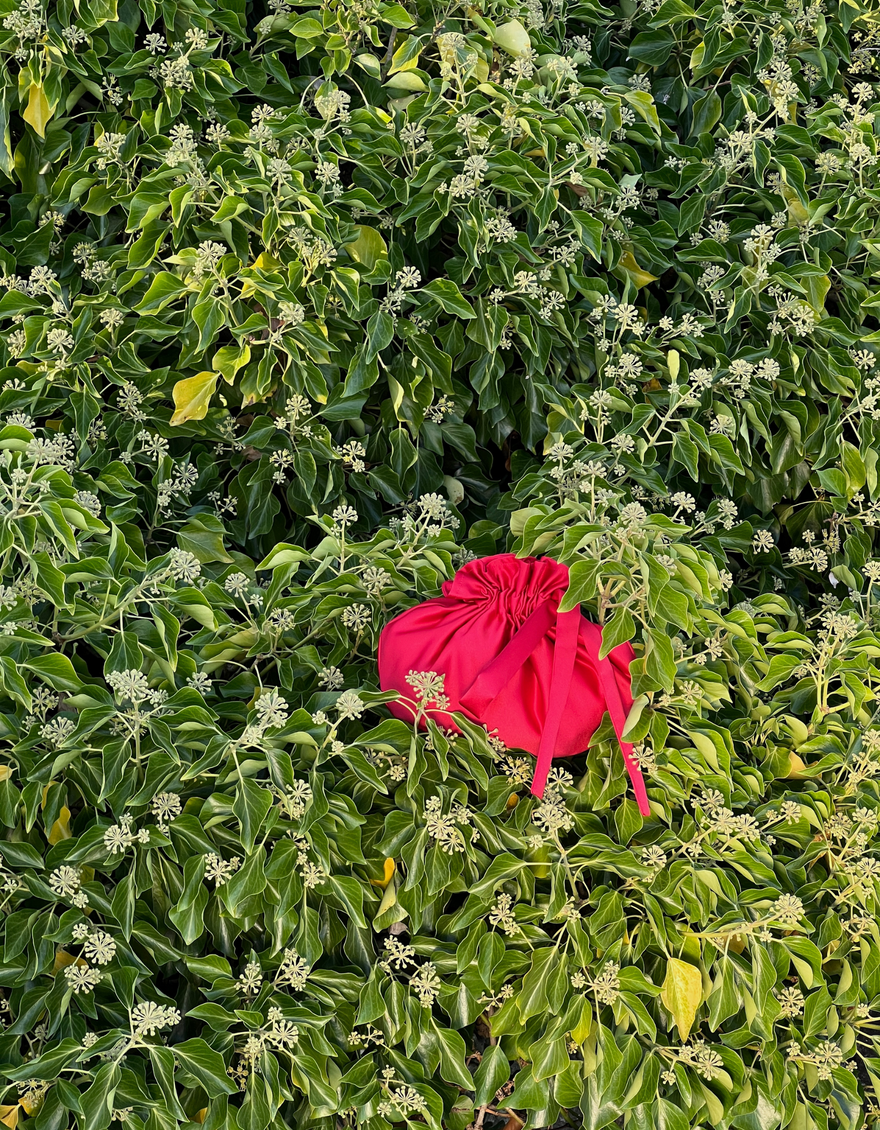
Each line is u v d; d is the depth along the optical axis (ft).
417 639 4.76
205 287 5.30
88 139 6.26
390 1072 4.45
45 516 4.36
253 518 5.83
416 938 4.65
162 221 5.70
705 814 4.88
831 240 6.70
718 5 6.79
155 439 5.61
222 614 4.93
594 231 5.99
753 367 6.07
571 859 4.70
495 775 4.95
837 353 6.45
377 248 5.87
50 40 5.71
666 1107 4.66
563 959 4.57
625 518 4.69
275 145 5.78
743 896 4.80
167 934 4.61
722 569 6.01
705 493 6.91
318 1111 4.44
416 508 6.06
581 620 4.74
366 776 4.38
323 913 4.64
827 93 7.30
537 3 6.70
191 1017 4.71
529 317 5.97
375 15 6.15
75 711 5.03
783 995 4.96
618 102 6.39
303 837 4.35
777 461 6.56
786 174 6.46
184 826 4.37
